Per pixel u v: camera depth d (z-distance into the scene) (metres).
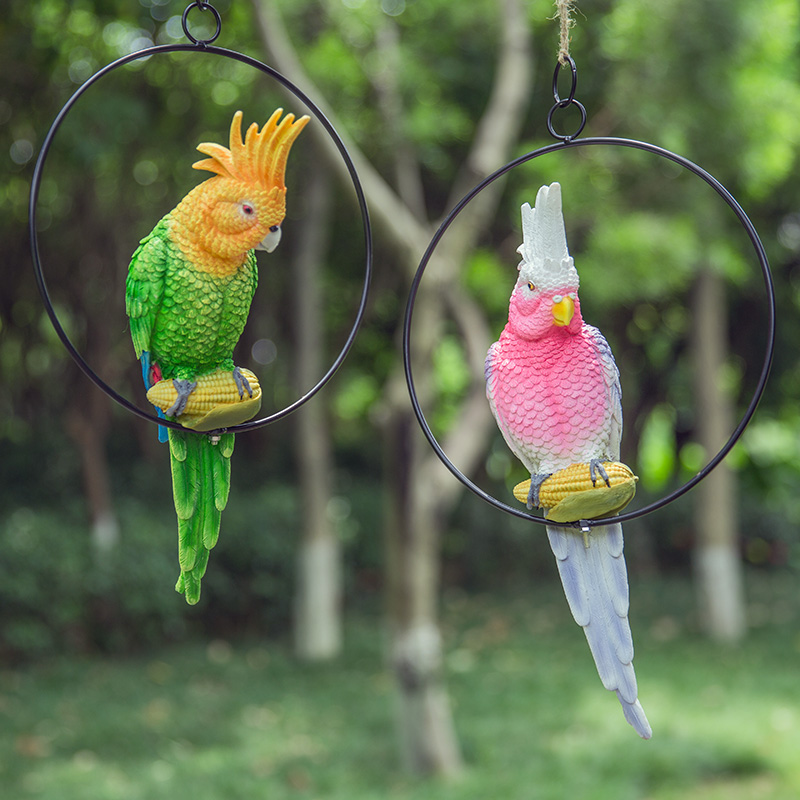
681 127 5.12
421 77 5.50
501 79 4.69
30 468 8.19
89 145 5.12
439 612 8.85
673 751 4.89
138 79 6.08
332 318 8.91
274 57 4.20
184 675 6.64
